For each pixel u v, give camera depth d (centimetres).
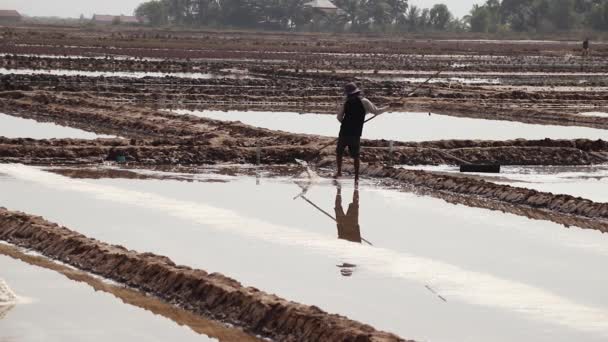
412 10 17400
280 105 3631
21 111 3075
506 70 6562
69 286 1140
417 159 2288
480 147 2408
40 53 6488
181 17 18138
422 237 1477
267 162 2206
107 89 3819
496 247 1422
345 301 1102
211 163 2177
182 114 2933
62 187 1778
